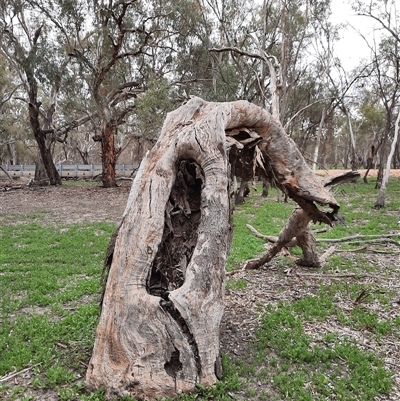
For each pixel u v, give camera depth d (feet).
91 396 11.69
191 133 14.28
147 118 65.51
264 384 13.07
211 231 12.94
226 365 13.73
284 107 66.13
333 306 19.90
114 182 87.71
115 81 84.84
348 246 34.19
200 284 12.30
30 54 75.66
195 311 12.01
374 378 13.26
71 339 16.02
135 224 13.19
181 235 14.66
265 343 15.69
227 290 22.50
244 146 16.81
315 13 73.41
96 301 20.85
